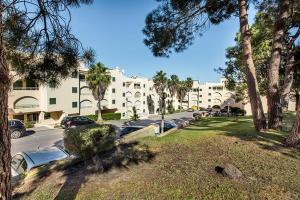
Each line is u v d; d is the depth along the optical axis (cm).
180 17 1029
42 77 482
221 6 1020
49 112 3081
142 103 5406
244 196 378
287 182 427
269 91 1008
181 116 4897
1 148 218
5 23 404
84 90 3628
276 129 975
